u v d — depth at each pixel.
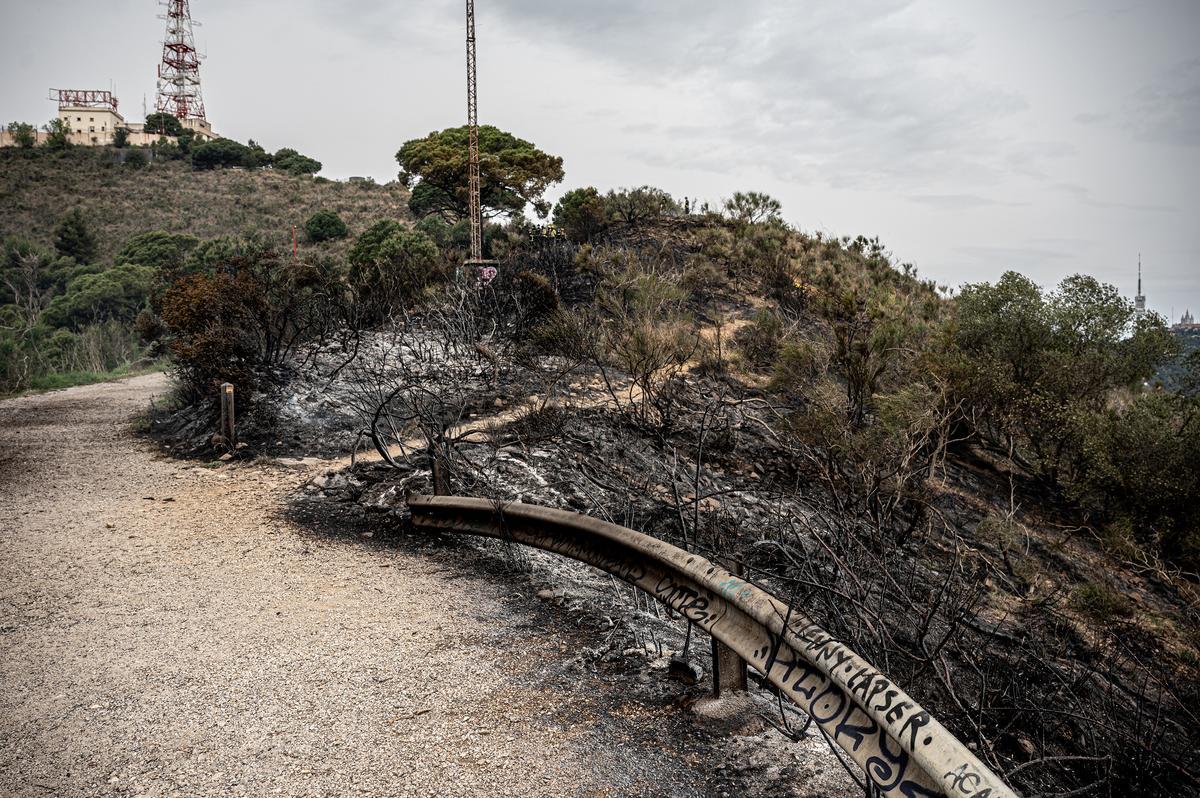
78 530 7.27
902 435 8.93
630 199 26.47
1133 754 4.45
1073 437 11.78
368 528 7.26
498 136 55.78
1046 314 13.58
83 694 4.02
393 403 11.86
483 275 19.88
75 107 162.62
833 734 2.69
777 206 26.84
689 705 3.73
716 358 14.67
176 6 169.62
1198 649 6.83
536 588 5.61
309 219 83.88
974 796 2.01
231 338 12.58
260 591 5.62
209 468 9.85
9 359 22.91
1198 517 10.38
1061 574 8.66
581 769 3.23
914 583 5.66
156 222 93.00
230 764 3.33
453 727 3.60
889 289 20.91
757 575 5.70
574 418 10.78
